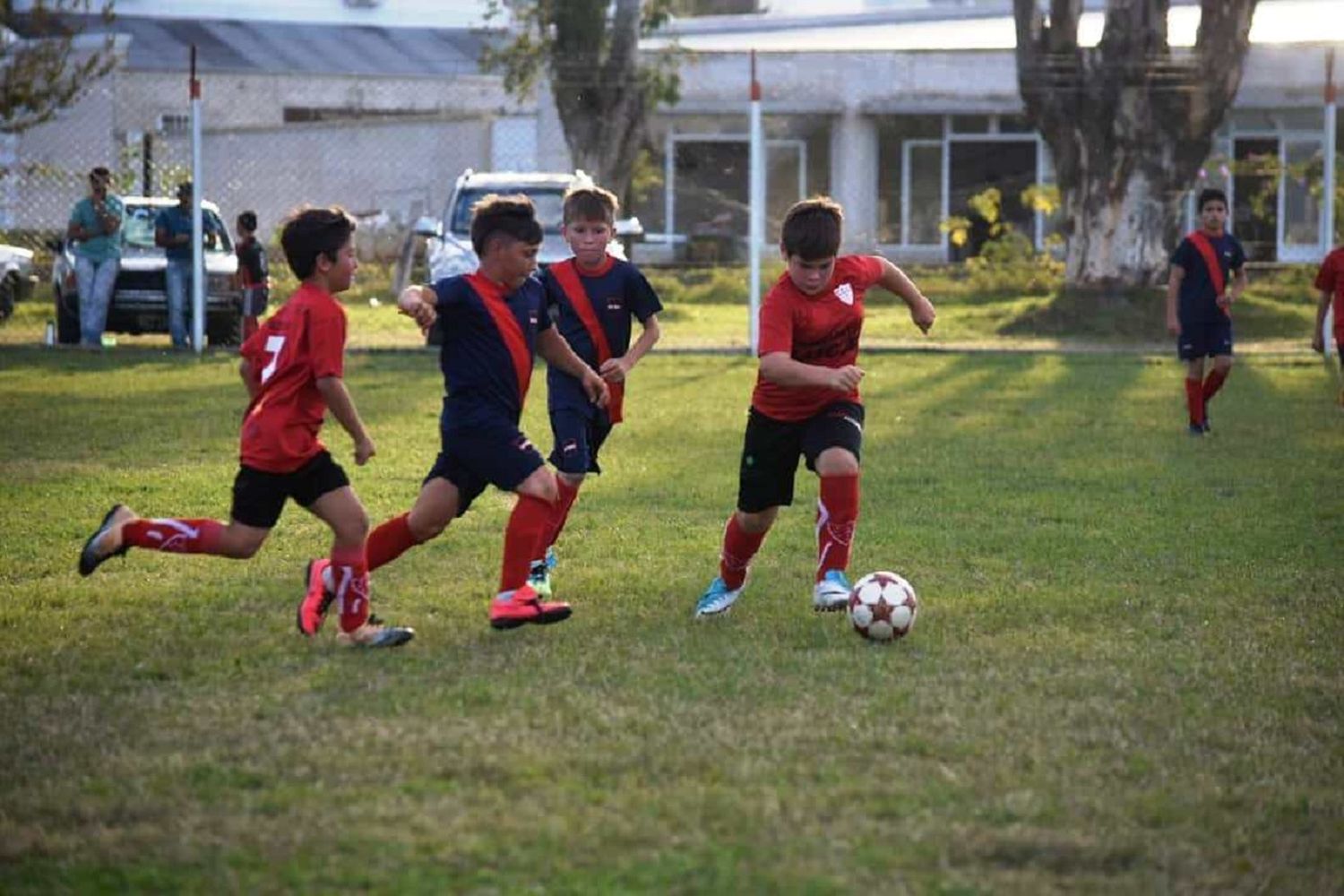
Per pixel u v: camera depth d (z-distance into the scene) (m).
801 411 18.42
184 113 96.44
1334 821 12.45
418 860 11.35
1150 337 61.12
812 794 12.68
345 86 101.62
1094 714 14.93
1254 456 32.53
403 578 20.72
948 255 97.88
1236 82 63.34
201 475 29.08
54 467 29.89
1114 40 63.19
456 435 17.56
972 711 14.98
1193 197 90.00
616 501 26.92
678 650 17.16
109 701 15.16
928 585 20.59
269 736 14.05
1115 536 24.03
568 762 13.34
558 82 66.88
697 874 11.12
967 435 35.44
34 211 79.81
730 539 18.70
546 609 17.62
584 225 20.47
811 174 97.19
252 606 19.06
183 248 52.75
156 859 11.39
